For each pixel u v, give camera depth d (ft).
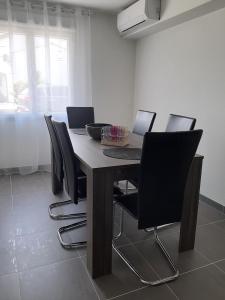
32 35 10.98
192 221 6.17
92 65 12.73
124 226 7.43
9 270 5.49
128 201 5.89
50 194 9.62
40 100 11.76
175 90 10.68
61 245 6.42
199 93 9.36
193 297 4.87
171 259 5.94
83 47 12.03
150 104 12.58
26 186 10.45
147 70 12.64
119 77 13.51
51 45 11.53
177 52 10.39
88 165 5.00
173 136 4.50
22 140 11.83
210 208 8.86
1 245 6.37
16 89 11.20
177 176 5.05
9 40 10.66
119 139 6.89
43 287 5.03
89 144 6.97
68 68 11.99
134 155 5.79
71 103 12.35
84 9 11.72
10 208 8.41
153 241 6.72
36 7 10.92
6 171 12.00
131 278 5.32
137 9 10.28
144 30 11.30
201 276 5.43
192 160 5.33
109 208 5.13
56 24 11.41
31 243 6.49
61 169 7.38
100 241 5.19
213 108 8.78
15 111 11.40
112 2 10.98
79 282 5.18
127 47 13.32
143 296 4.86
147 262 5.86
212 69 8.69
